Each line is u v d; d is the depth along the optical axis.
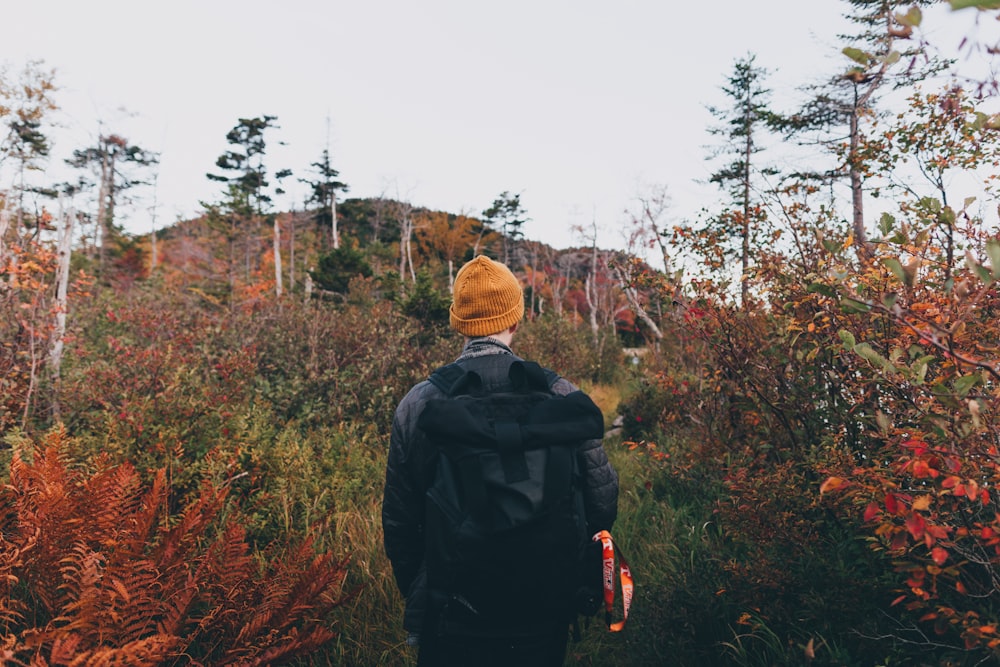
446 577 1.36
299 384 5.93
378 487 4.27
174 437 3.32
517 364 1.56
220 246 30.91
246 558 2.12
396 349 7.20
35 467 2.30
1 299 4.25
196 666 1.89
